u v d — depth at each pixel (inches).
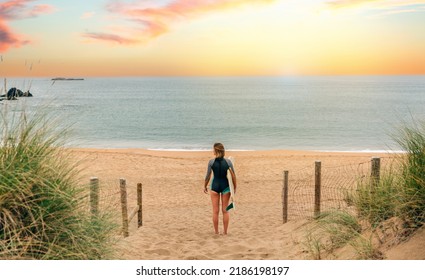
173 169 739.4
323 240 251.3
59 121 191.3
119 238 233.8
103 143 1384.1
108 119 2283.5
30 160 175.2
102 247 187.9
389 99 4131.4
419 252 176.9
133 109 3034.0
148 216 416.2
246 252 265.9
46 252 164.4
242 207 454.3
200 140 1498.5
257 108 3097.9
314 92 5964.6
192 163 810.2
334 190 494.0
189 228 357.1
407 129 210.8
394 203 202.4
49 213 170.7
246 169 732.0
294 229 308.2
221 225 369.7
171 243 290.7
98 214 200.1
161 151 1031.0
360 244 206.8
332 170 682.2
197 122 2140.7
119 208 330.0
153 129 1845.5
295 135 1617.9
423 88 7249.0
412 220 195.8
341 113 2623.0
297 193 491.5
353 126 1899.6
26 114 182.2
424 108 2999.5
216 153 329.1
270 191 541.0
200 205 475.8
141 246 274.8
